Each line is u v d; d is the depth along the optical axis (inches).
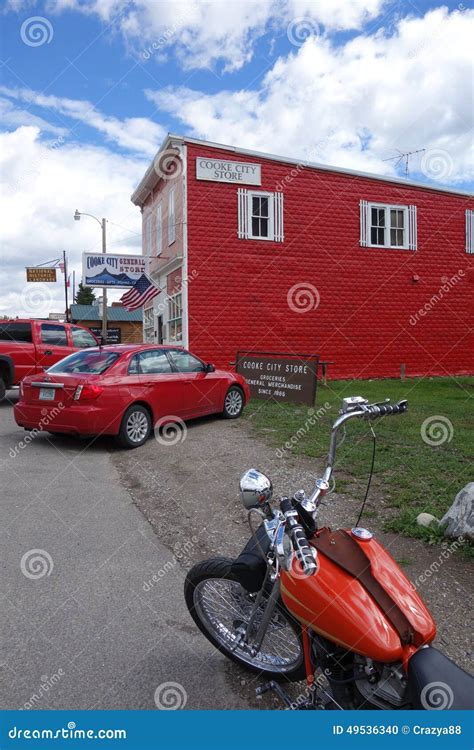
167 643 130.7
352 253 811.4
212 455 310.2
